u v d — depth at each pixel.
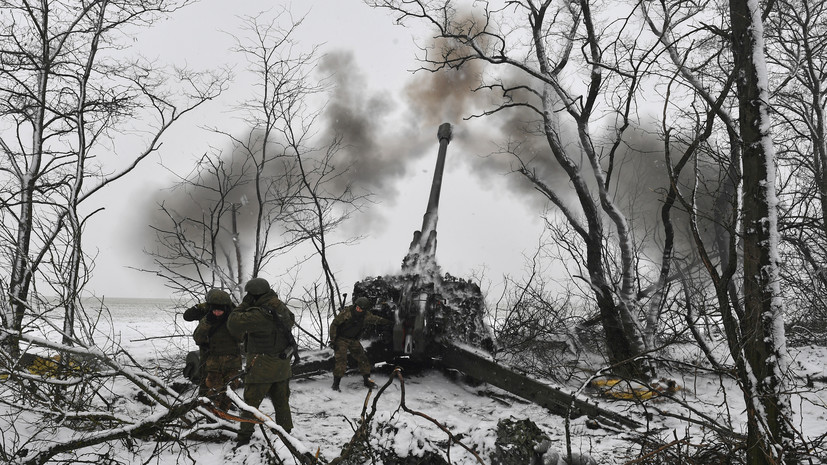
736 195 4.83
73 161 10.16
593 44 10.87
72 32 10.27
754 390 4.34
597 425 7.32
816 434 6.76
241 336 6.30
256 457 5.51
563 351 10.88
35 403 5.64
